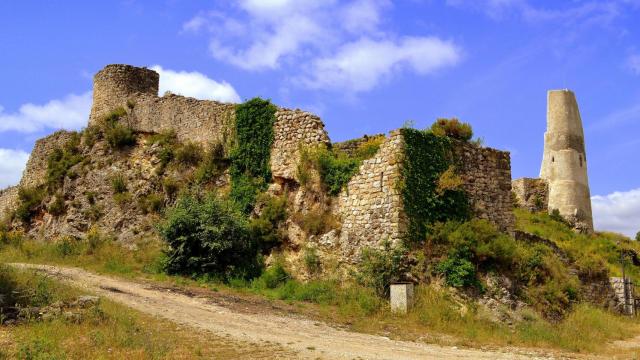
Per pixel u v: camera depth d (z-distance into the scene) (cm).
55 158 3600
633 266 3688
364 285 2073
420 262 2083
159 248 2642
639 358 1586
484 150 2464
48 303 1530
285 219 2472
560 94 4784
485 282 2086
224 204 2444
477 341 1675
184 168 2981
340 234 2288
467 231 2164
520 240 2528
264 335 1483
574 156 4653
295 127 2641
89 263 2558
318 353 1321
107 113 3625
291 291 2133
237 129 2850
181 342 1337
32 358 1091
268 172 2675
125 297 1806
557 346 1706
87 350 1195
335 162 2423
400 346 1509
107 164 3266
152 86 3791
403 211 2142
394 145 2222
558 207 4550
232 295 2042
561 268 2425
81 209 3159
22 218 3516
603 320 2186
